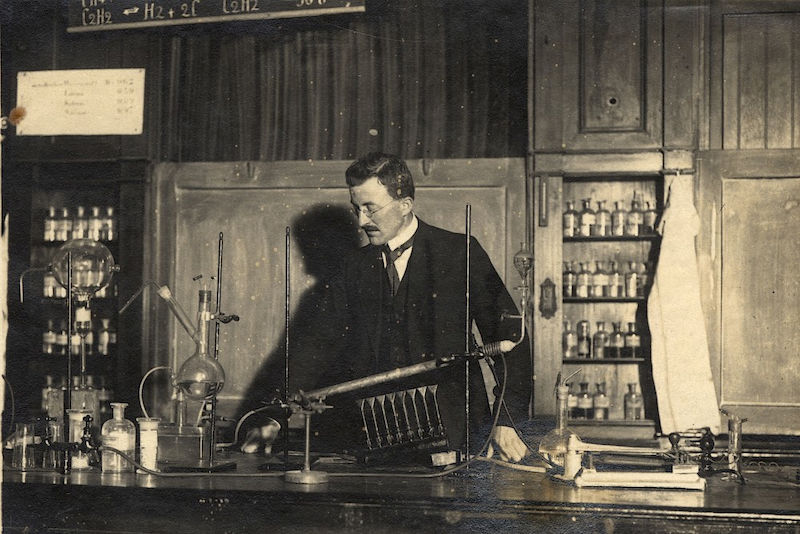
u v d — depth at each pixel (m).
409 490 2.26
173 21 4.27
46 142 4.67
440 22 4.53
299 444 3.67
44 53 4.52
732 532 2.09
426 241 3.22
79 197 4.75
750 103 4.29
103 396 4.54
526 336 3.07
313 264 4.53
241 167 4.61
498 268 4.41
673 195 4.23
